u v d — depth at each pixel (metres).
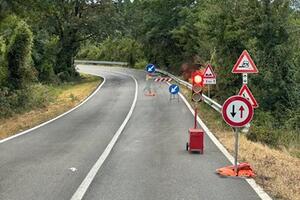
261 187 9.16
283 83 27.38
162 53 61.94
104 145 14.84
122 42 90.75
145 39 61.47
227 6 29.53
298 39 28.41
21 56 30.30
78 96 37.88
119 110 27.33
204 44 36.41
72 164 11.56
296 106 27.33
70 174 10.37
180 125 20.02
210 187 9.13
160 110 26.66
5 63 29.30
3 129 19.95
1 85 28.88
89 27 55.81
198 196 8.45
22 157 12.60
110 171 10.71
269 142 19.23
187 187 9.14
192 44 51.53
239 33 28.31
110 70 75.44
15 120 24.25
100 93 39.88
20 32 30.27
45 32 50.78
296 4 29.98
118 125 20.47
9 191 8.84
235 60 28.88
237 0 29.34
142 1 60.12
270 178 9.97
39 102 31.67
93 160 12.13
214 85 30.00
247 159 12.25
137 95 37.00
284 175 10.59
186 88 41.12
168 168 11.05
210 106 26.42
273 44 28.03
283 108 27.08
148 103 31.00
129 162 11.84
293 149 20.09
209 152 13.34
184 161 11.94
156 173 10.48
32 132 18.45
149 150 13.78
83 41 60.97
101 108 28.83
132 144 15.05
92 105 30.89
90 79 59.19
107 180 9.77
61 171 10.69
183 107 27.89
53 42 51.19
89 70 77.00
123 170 10.82
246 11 28.78
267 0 28.45
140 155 12.91
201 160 12.08
